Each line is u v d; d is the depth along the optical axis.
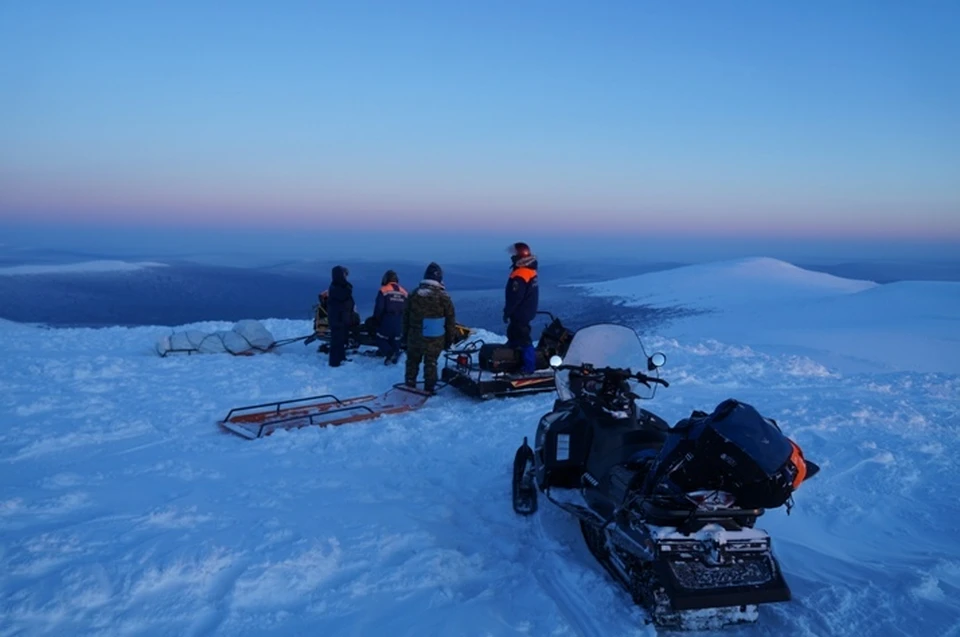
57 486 5.45
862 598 3.90
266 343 12.69
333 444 6.86
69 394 8.79
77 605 3.57
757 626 3.65
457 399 8.99
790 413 7.72
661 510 3.61
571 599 3.95
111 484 5.55
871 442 6.67
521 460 5.44
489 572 4.29
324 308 12.69
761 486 3.51
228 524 4.63
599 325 5.46
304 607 3.71
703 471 3.55
